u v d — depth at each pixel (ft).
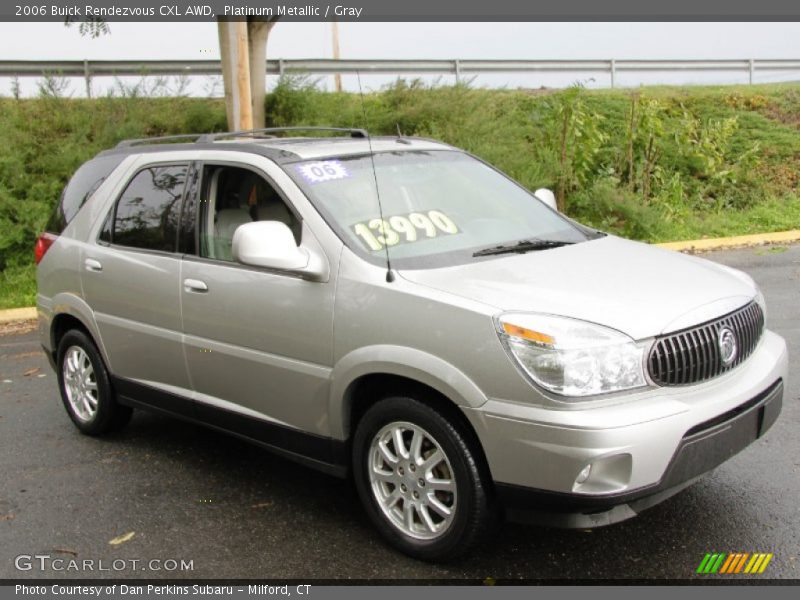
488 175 16.80
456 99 45.93
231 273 14.52
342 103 46.52
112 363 17.46
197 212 15.56
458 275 12.64
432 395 12.19
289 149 15.23
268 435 14.46
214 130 43.93
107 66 47.85
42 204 35.99
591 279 12.58
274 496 15.38
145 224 16.58
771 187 48.70
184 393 15.93
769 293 29.89
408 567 12.67
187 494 15.60
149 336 16.19
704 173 48.55
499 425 11.24
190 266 15.30
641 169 46.24
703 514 13.80
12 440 18.85
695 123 48.16
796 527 13.26
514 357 11.14
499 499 11.57
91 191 18.30
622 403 11.06
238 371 14.58
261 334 14.02
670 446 11.03
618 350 11.09
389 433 12.84
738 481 14.92
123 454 17.74
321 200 13.93
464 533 12.00
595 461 10.73
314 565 12.87
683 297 12.22
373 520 13.25
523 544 13.14
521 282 12.34
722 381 12.06
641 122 45.73
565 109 43.06
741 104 55.83
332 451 13.53
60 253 18.45
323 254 13.34
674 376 11.43
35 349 26.94
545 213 16.28
